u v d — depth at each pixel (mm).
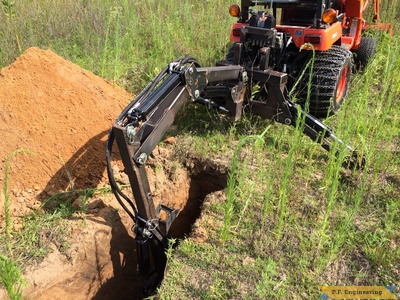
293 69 4664
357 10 5500
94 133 4145
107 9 7480
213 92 3803
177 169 4211
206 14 8055
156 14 7812
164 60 6141
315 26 4438
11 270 2379
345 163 4031
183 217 4387
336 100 4734
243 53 4258
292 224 3402
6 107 3887
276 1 4465
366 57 6094
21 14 6898
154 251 3236
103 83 4984
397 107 4965
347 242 3209
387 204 3514
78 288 3158
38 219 3373
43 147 3850
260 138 2885
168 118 3021
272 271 2928
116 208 3625
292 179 3846
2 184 3594
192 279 2973
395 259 3068
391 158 4125
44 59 4320
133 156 2826
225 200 3674
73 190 3564
